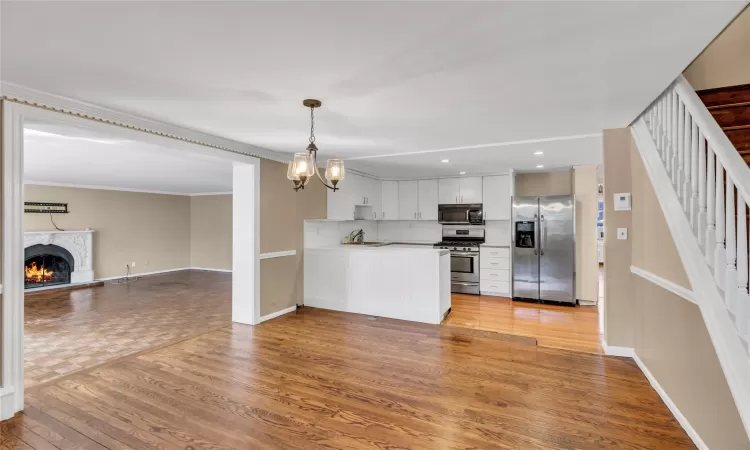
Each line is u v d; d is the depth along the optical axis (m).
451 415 2.33
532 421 2.26
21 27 1.61
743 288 1.57
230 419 2.29
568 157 4.76
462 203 6.41
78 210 7.29
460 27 1.62
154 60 1.95
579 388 2.70
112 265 7.82
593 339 3.85
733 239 1.64
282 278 4.81
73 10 1.47
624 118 3.06
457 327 4.27
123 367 3.09
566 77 2.19
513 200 5.81
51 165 5.03
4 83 2.23
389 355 3.37
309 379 2.86
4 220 2.29
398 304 4.64
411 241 7.21
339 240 6.17
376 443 2.05
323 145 4.12
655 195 2.67
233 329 4.17
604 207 3.37
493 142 3.97
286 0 1.40
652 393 2.62
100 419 2.29
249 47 1.81
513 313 4.96
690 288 2.05
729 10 1.48
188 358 3.29
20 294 2.37
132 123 2.97
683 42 1.76
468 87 2.35
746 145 2.31
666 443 2.03
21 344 2.37
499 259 6.05
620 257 3.31
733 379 1.51
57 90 2.38
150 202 8.59
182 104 2.67
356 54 1.88
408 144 4.05
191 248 9.52
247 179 4.37
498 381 2.82
